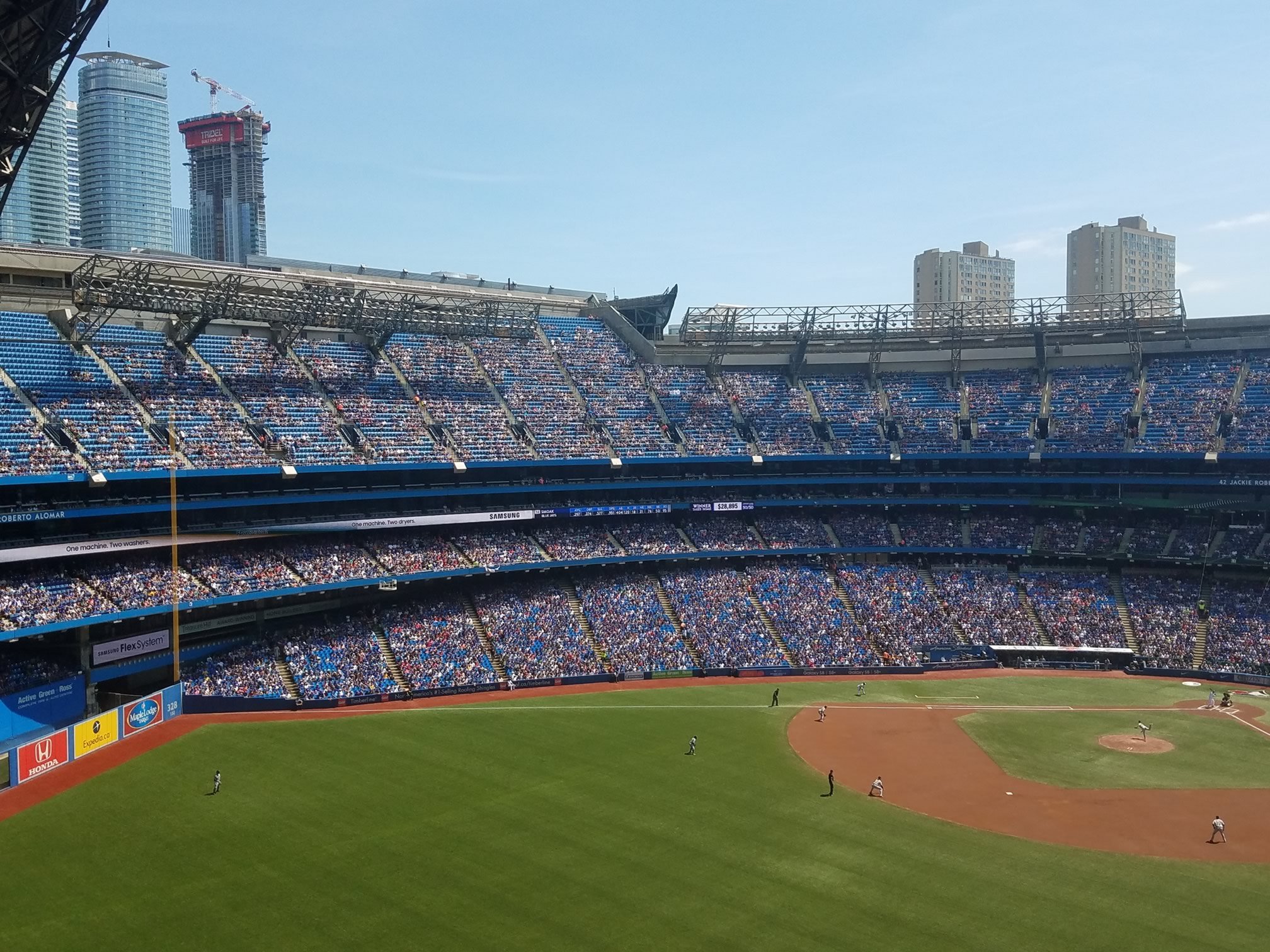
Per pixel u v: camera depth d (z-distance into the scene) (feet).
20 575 223.92
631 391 364.99
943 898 139.95
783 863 151.64
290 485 276.62
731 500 344.69
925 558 348.38
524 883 142.41
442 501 307.58
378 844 156.15
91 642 229.25
